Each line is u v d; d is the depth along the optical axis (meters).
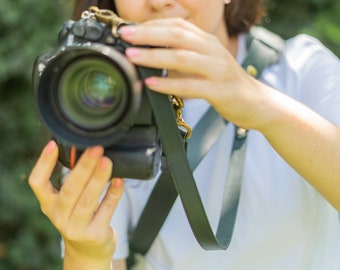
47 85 1.50
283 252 2.01
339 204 1.72
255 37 2.13
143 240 2.05
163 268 2.08
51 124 1.50
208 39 1.48
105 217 1.74
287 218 1.99
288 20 4.93
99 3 2.22
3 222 4.63
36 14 4.56
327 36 4.74
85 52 1.44
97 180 1.60
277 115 1.57
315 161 1.63
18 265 4.59
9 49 4.54
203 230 1.67
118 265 2.09
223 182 2.02
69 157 1.64
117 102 1.47
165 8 1.88
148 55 1.45
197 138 2.00
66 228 1.71
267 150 2.01
